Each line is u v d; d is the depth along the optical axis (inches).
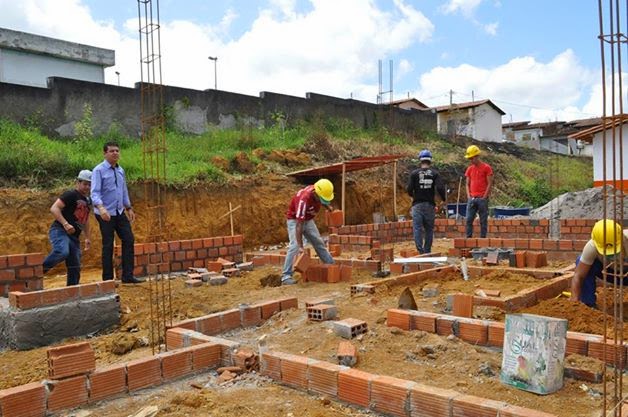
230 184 561.9
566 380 140.2
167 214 495.8
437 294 239.3
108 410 138.3
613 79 99.1
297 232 292.0
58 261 273.4
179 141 633.6
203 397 141.0
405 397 127.3
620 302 108.0
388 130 950.4
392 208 712.4
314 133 759.7
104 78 855.1
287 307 221.3
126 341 203.2
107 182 290.5
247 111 762.2
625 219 458.0
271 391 147.0
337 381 139.4
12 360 200.7
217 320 199.5
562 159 1278.3
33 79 775.1
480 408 116.4
